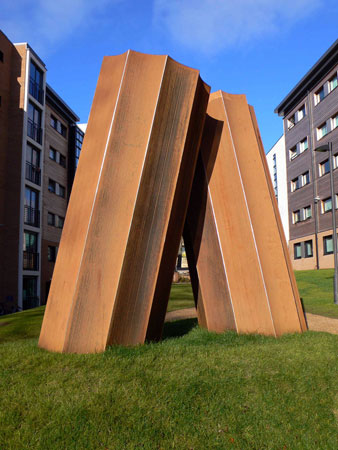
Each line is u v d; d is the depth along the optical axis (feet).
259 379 15.62
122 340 20.08
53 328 20.16
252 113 30.45
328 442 12.40
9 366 16.55
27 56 94.02
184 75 23.11
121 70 23.11
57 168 114.42
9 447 10.90
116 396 13.55
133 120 21.97
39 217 99.25
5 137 90.63
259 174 27.45
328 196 102.42
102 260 20.04
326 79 103.14
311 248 112.16
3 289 86.43
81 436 11.49
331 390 15.48
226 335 23.73
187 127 22.70
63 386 14.28
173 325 31.35
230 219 26.07
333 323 34.63
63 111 116.37
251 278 25.12
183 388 14.42
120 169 21.21
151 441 11.60
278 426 12.98
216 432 12.41
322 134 106.73
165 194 21.84
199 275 26.37
